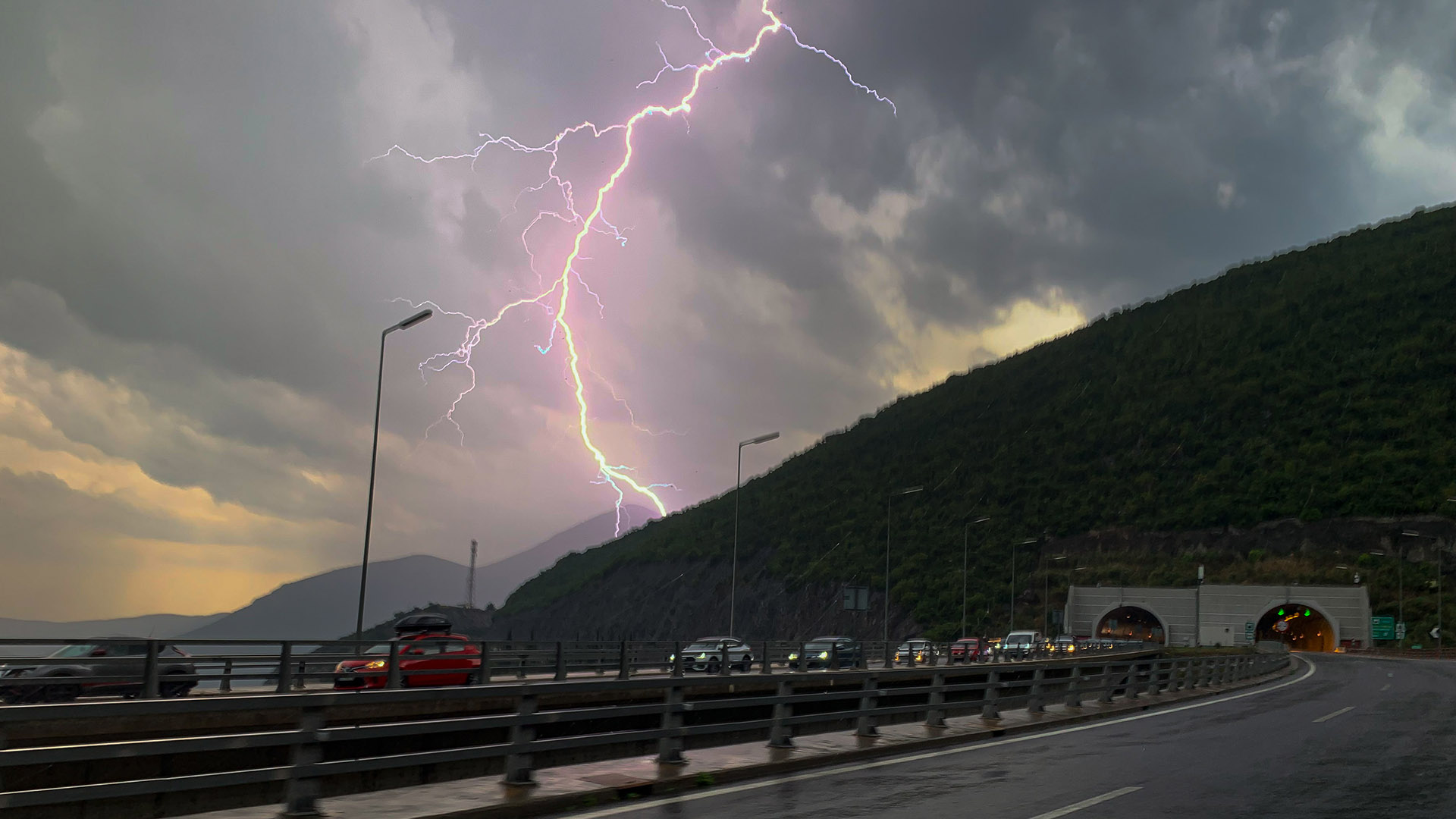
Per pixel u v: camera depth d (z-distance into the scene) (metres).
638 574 166.88
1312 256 185.88
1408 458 125.44
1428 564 108.06
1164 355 172.75
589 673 36.69
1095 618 116.25
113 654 22.81
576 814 11.04
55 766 15.77
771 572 147.75
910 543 142.62
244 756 18.56
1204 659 35.31
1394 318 154.75
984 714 21.78
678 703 14.76
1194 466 142.12
